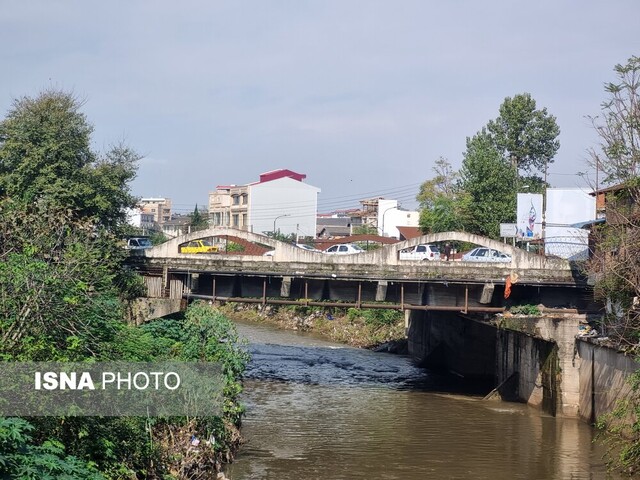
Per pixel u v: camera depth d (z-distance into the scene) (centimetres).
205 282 3869
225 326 2884
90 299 1802
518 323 3459
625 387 2822
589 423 3183
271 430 2958
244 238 3878
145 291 3781
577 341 3338
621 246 2883
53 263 1988
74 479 1376
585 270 3406
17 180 3409
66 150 3506
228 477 2325
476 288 3788
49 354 1634
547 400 3422
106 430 1722
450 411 3425
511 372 3862
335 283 3850
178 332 3031
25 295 1655
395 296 3822
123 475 1695
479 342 4416
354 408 3438
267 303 3766
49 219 2202
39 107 3553
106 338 1931
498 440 2919
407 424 3145
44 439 1560
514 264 3750
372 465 2545
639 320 2848
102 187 3597
